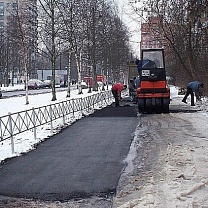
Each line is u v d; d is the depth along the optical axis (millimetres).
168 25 35031
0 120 13672
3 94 55312
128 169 10969
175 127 18844
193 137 15781
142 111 26672
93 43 50969
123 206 7848
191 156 12016
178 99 39062
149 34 38125
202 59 34406
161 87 26281
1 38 70500
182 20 31938
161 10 34969
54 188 9383
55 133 18141
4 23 77688
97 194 8844
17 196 8852
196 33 31641
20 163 12125
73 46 41219
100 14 51688
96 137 16656
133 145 14516
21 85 91688
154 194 8438
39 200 8547
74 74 98938
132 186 9289
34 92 61938
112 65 66000
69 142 15617
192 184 9031
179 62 41219
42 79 97750
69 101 24312
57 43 40625
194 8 17578
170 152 12781
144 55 26953
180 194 8312
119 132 17844
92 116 25188
